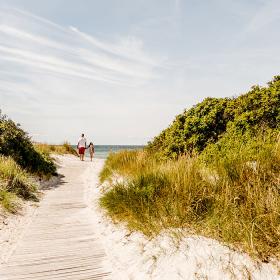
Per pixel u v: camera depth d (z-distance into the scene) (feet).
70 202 27.14
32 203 25.96
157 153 32.48
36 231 18.70
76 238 17.38
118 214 19.12
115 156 42.16
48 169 40.52
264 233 11.46
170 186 18.30
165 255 12.67
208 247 12.07
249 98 24.31
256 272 10.25
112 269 13.33
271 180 14.28
